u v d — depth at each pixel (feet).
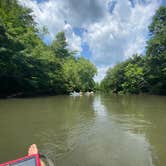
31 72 73.82
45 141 15.02
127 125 21.31
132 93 128.67
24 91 75.56
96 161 11.18
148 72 106.42
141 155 12.21
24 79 69.41
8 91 69.72
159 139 15.94
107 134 17.33
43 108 35.19
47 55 88.12
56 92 107.34
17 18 75.41
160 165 10.75
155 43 89.71
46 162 9.23
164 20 92.12
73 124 21.54
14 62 60.70
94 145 14.20
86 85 161.27
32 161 6.59
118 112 31.58
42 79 82.69
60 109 34.50
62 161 11.11
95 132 18.04
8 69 59.11
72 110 33.58
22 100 52.24
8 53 57.06
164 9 90.99
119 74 164.25
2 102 44.96
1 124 20.97
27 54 67.31
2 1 71.46
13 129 18.78
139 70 119.34
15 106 37.24
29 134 16.94
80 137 16.29
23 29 75.15
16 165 6.27
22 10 79.92
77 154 12.24
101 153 12.52
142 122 22.99
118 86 164.45
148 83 112.47
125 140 15.58
